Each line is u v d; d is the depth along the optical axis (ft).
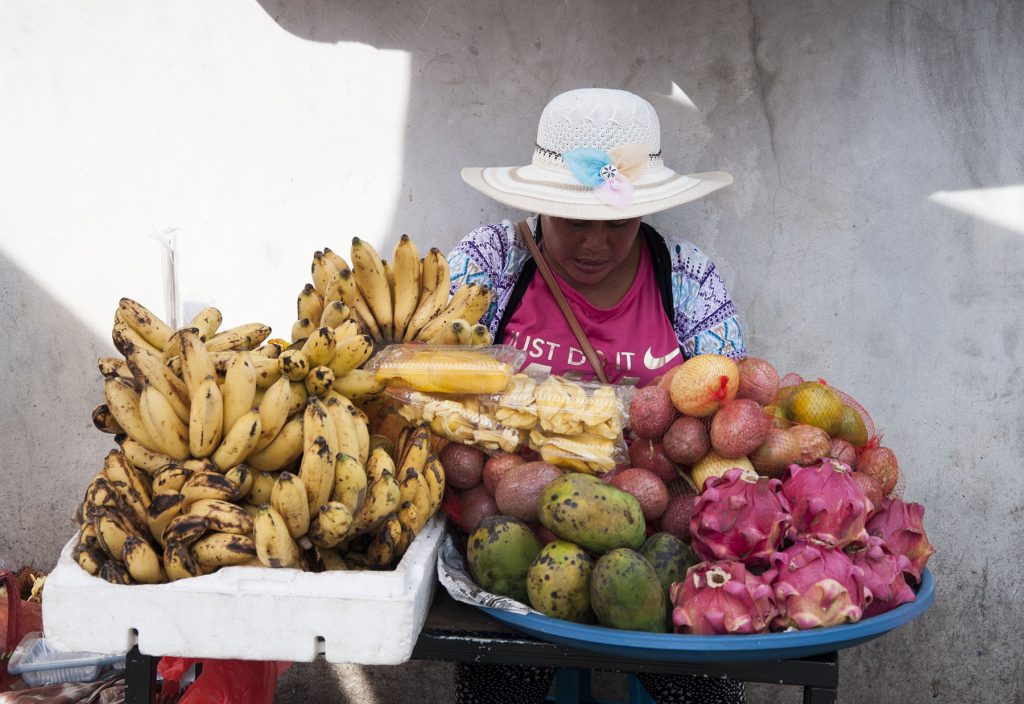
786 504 5.46
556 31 8.58
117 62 8.79
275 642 5.13
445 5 8.58
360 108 8.83
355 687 9.98
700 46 8.54
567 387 6.33
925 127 8.59
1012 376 8.98
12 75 8.80
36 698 7.64
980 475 9.16
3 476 9.57
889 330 8.96
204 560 5.26
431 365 6.21
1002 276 8.82
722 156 8.74
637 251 8.29
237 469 5.45
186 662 7.64
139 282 9.21
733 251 8.93
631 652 5.08
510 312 8.26
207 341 6.59
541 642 5.41
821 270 8.90
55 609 5.15
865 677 9.67
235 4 8.65
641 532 5.60
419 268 7.39
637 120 7.38
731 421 5.74
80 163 8.98
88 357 9.36
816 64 8.52
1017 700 9.55
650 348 8.05
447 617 5.70
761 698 9.92
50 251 9.14
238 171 8.98
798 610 5.15
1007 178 8.64
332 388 6.15
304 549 5.47
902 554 5.78
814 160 8.70
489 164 8.90
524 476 5.87
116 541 5.23
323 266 7.18
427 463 5.98
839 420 6.31
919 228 8.77
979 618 9.42
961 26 8.42
